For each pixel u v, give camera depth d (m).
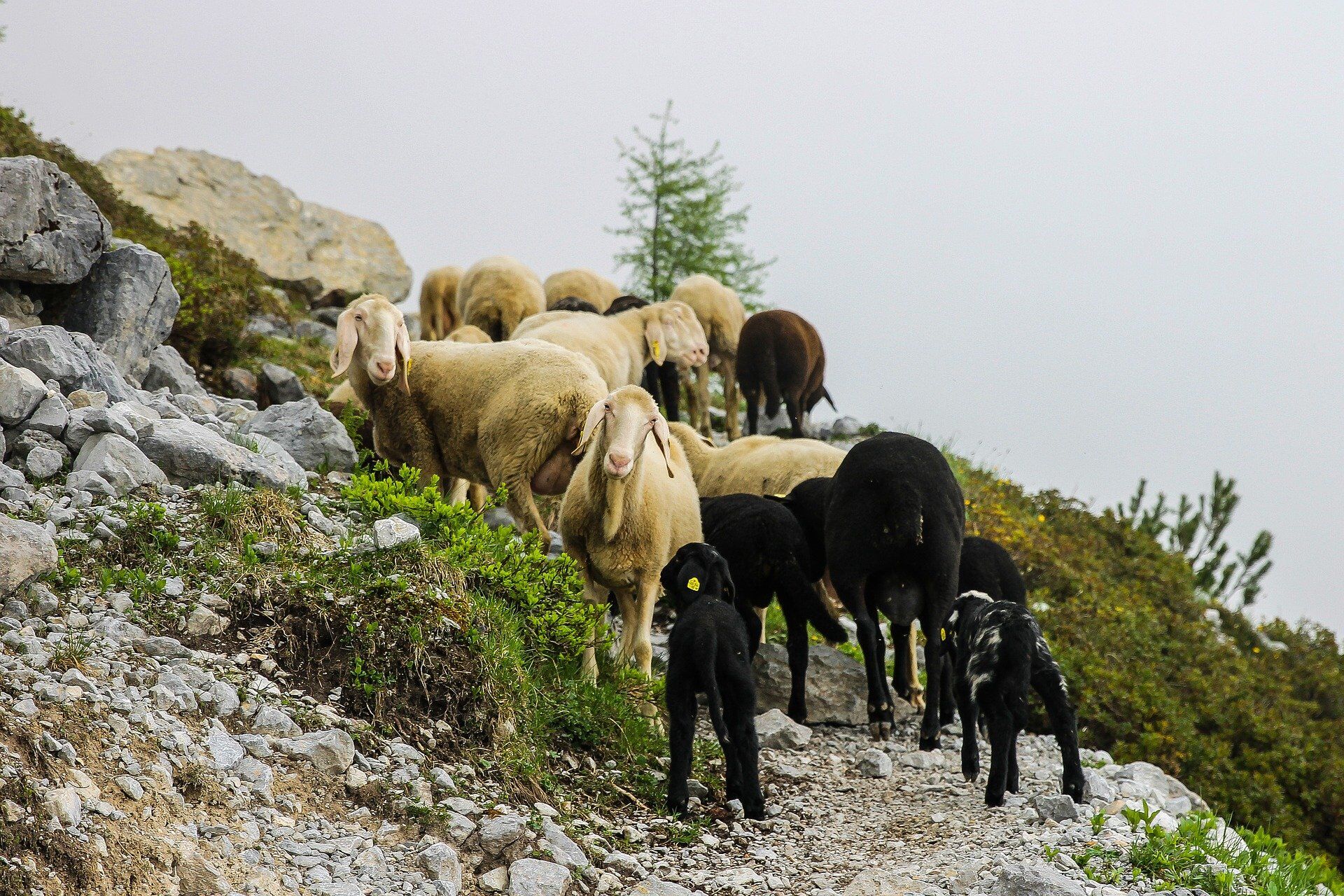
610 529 8.88
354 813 6.16
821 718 10.30
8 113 19.12
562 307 18.77
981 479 20.86
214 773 5.90
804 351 18.55
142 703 6.03
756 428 18.92
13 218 10.82
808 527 10.95
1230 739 14.91
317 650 7.22
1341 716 19.52
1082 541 20.09
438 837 6.19
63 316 11.77
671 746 7.62
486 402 10.57
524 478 10.34
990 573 10.40
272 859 5.56
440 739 7.08
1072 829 7.20
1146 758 13.40
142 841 5.16
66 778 5.24
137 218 19.97
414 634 7.32
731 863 7.01
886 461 9.38
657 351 15.95
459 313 20.34
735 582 10.00
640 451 8.59
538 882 5.95
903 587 9.32
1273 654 20.89
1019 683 7.96
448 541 8.90
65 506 7.93
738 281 28.91
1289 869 7.34
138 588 7.19
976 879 6.44
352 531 8.67
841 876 6.89
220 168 31.67
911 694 11.12
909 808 8.22
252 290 20.33
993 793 7.95
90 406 9.27
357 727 6.77
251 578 7.47
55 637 6.39
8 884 4.59
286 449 10.73
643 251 28.42
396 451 11.18
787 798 8.32
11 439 8.64
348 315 10.70
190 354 15.27
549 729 7.98
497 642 7.78
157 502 8.27
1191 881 6.48
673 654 7.67
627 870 6.60
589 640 8.87
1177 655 16.94
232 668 6.80
